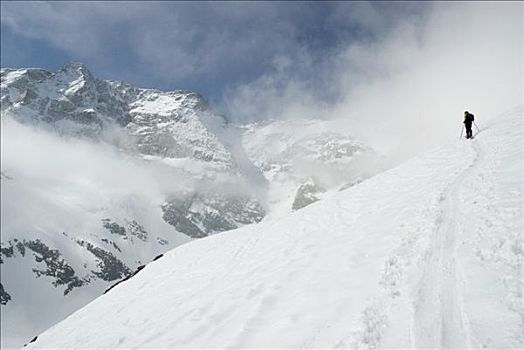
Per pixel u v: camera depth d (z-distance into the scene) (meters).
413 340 8.31
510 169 18.41
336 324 10.34
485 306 8.70
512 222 12.22
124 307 24.25
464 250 11.71
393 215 19.09
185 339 13.18
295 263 16.88
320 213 26.27
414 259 12.44
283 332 10.95
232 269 20.97
